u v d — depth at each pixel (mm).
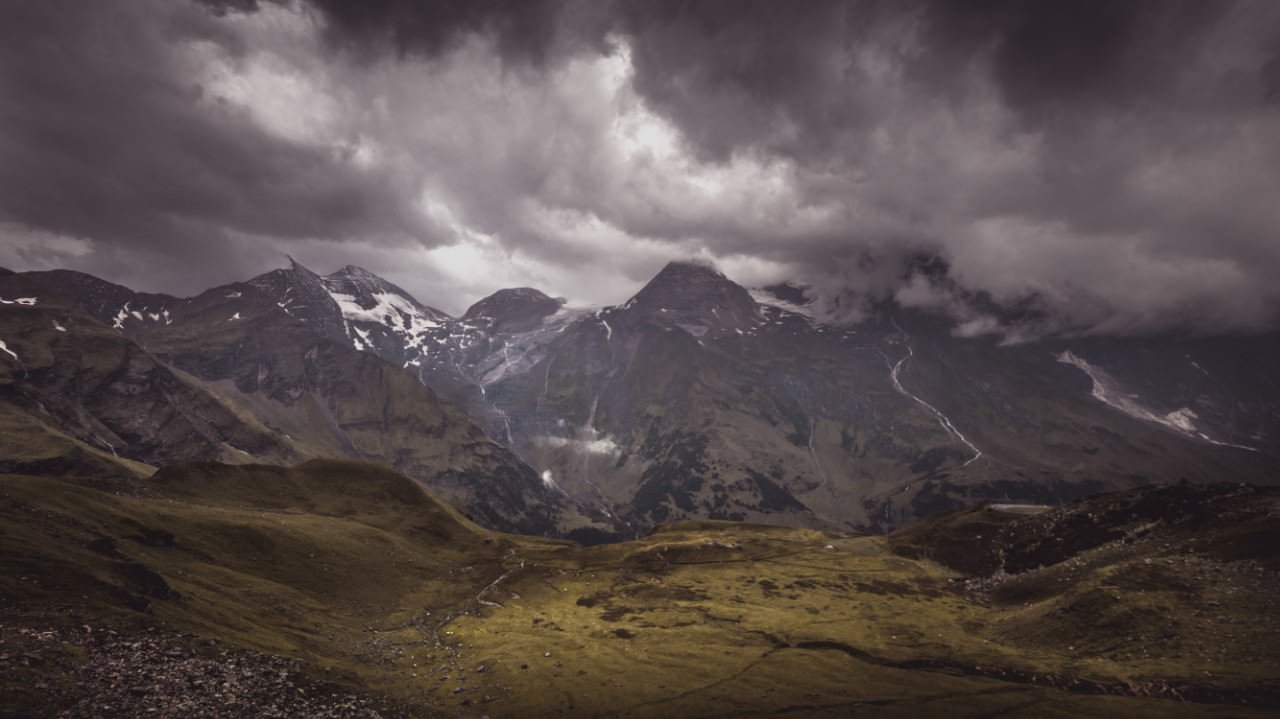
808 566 183375
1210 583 106562
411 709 71562
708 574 174875
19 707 40750
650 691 88938
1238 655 86000
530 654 105750
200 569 106250
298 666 71500
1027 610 122562
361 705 64438
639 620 133250
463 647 108750
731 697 86312
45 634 53969
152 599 73938
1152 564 117938
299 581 123500
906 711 79750
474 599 145375
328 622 107062
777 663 102875
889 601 147375
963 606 141250
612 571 176375
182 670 55969
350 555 146875
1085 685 85562
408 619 123688
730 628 126625
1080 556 144375
